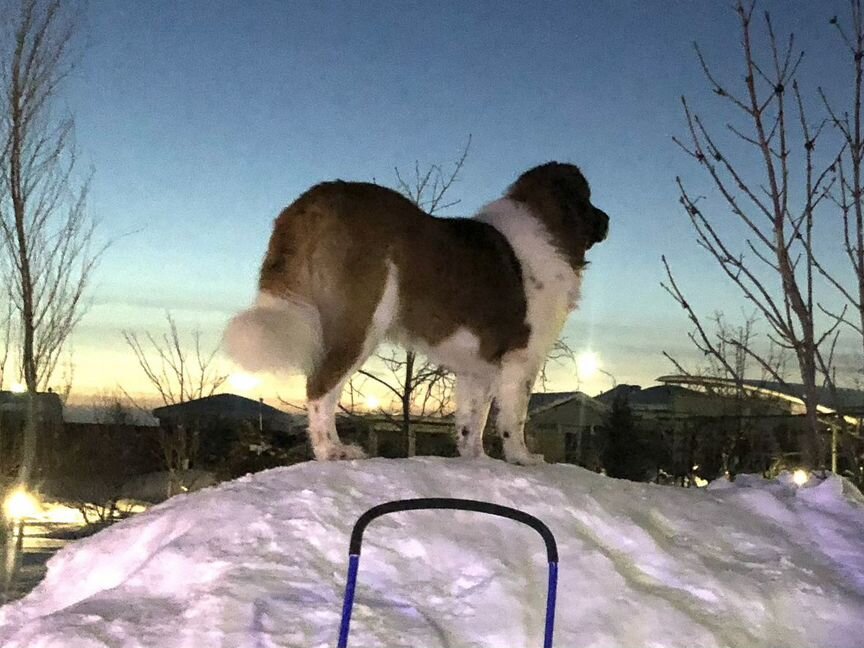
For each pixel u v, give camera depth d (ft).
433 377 13.97
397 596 4.65
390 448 15.43
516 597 4.67
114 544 5.67
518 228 7.84
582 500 5.74
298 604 4.40
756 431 13.84
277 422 21.91
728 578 5.30
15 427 16.97
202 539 5.03
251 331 6.56
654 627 4.68
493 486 5.76
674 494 6.47
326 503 5.33
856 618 5.25
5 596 13.19
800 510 6.64
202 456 21.31
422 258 6.98
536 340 7.75
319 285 6.82
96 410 23.94
